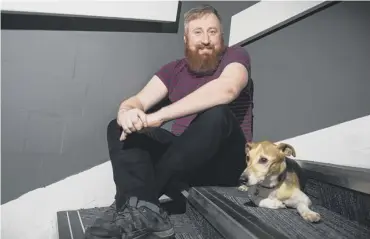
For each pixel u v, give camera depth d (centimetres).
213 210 134
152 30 236
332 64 239
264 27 230
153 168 147
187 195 169
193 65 177
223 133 147
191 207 173
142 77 236
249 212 132
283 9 230
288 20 233
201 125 145
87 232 133
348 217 135
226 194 161
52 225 221
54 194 224
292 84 240
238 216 122
